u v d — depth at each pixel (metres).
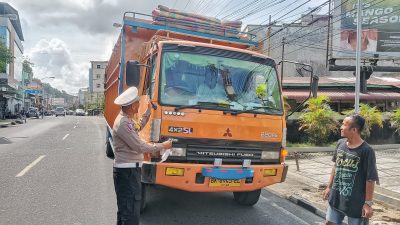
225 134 5.61
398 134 16.22
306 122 14.98
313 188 8.64
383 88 24.97
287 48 30.91
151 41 6.49
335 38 23.16
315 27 30.52
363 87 23.25
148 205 6.75
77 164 10.78
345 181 4.07
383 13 22.48
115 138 4.43
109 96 12.03
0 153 12.89
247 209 6.79
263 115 5.92
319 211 6.59
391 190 8.12
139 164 4.45
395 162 12.06
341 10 22.92
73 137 19.36
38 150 13.80
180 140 5.39
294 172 10.56
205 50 5.94
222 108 5.68
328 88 24.28
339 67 22.62
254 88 6.06
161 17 7.88
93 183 8.37
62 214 6.13
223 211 6.61
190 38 7.79
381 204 7.41
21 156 12.22
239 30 8.51
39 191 7.56
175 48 5.76
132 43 8.10
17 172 9.42
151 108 5.42
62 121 40.94
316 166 11.49
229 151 5.64
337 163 4.20
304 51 30.89
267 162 5.96
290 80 25.34
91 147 14.99
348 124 4.05
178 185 5.36
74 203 6.77
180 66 5.71
